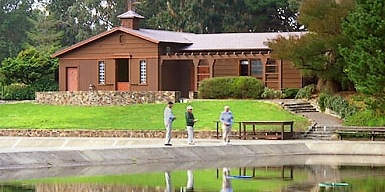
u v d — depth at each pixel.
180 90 78.25
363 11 55.38
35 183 33.97
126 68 78.06
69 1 124.81
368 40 53.62
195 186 32.84
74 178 36.00
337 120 59.72
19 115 67.94
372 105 54.50
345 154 49.16
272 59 72.81
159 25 106.38
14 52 124.38
